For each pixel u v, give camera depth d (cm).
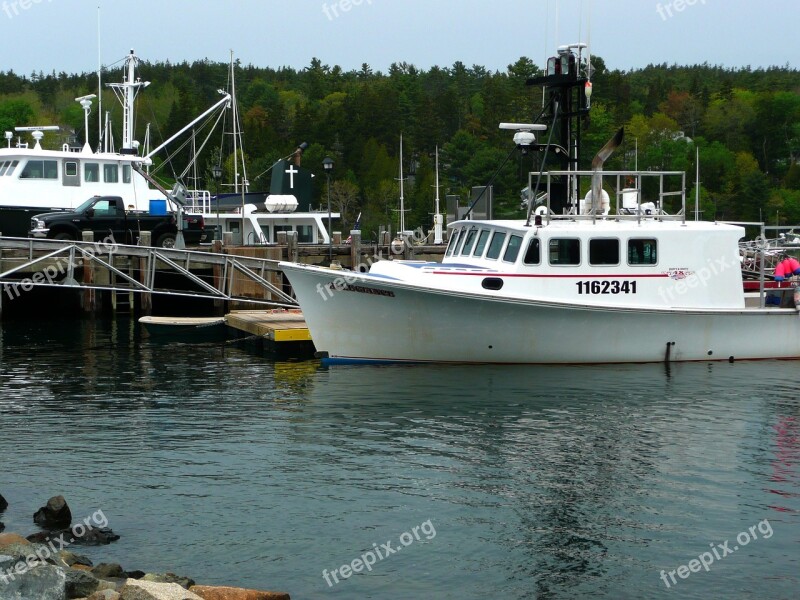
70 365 2198
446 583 1030
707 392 1823
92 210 3131
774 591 1018
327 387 1886
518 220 2117
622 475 1349
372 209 9494
